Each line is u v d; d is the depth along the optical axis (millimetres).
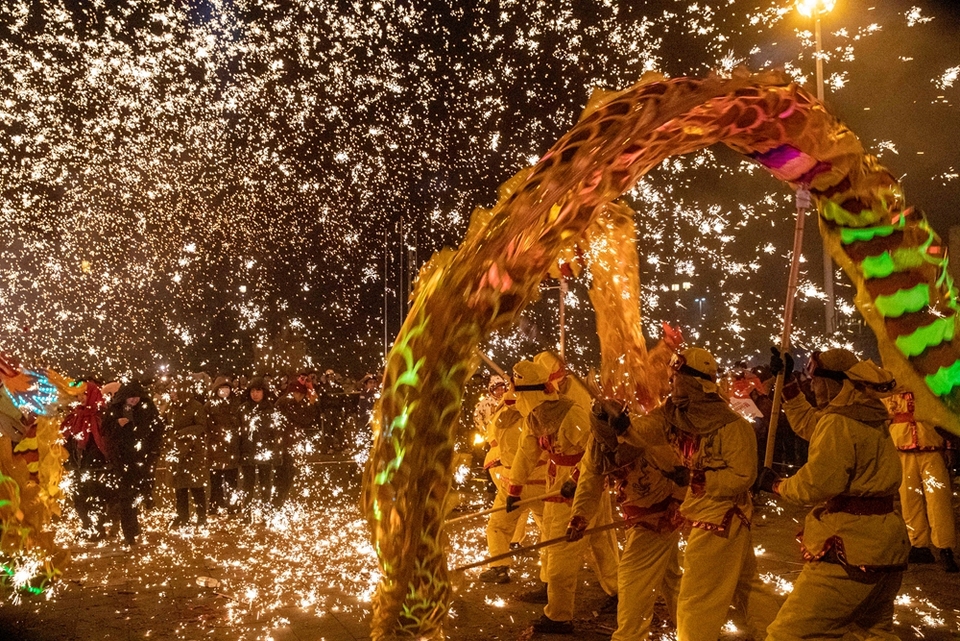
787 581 6730
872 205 3678
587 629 5891
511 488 6367
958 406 3885
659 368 5676
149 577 7699
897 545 3887
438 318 3020
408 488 2998
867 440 3900
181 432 10289
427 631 2984
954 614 5891
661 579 4898
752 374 9336
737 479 4449
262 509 11164
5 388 7328
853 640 3941
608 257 5582
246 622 6211
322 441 19406
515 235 2996
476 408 10375
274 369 29234
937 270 3809
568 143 2936
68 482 9305
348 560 8305
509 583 7219
